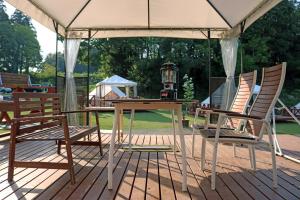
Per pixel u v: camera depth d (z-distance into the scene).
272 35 20.53
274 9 20.47
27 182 2.36
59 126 3.28
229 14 5.26
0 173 2.60
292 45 20.70
